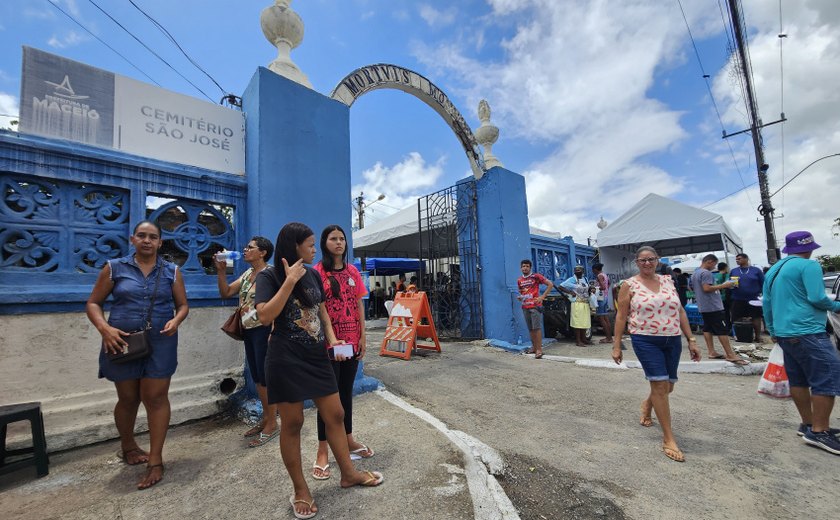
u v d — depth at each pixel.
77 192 3.46
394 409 4.01
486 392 4.86
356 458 2.83
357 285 3.05
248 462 2.89
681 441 3.37
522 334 7.94
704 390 4.84
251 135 4.45
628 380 5.37
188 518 2.20
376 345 8.91
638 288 3.36
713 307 5.94
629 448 3.22
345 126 5.27
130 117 3.79
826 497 2.50
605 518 2.29
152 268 2.95
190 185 4.05
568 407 4.28
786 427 3.65
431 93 7.69
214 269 4.45
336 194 5.03
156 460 2.66
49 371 3.19
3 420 2.58
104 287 2.75
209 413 3.93
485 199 8.57
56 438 3.12
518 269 8.52
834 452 3.04
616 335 3.51
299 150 4.68
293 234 2.32
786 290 3.38
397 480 2.53
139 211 3.73
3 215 3.11
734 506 2.41
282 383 2.15
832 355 3.15
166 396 2.79
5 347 3.02
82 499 2.43
